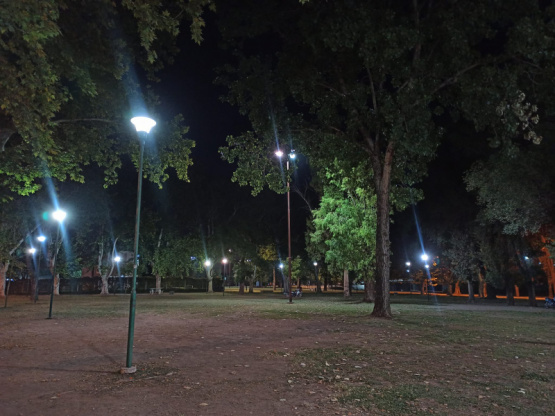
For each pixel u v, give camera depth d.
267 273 65.94
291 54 17.94
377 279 18.86
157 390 6.61
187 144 17.17
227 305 28.48
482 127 15.39
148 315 20.19
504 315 21.14
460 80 15.47
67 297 43.62
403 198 23.36
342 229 29.83
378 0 15.93
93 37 10.44
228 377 7.46
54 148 12.47
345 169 21.67
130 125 15.91
